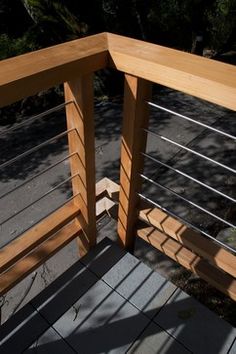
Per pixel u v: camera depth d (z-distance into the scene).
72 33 7.32
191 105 7.35
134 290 1.68
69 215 1.69
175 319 1.58
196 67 1.00
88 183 1.55
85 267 1.76
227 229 4.34
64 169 5.86
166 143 6.27
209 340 1.51
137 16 7.66
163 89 7.88
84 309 1.62
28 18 7.95
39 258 1.66
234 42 9.41
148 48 1.11
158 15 7.93
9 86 0.91
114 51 1.11
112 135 6.64
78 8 7.04
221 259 1.60
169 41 8.50
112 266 1.77
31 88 0.97
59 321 1.58
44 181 5.64
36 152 6.29
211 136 6.43
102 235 4.46
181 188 5.30
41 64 0.99
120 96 7.70
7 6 7.70
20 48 7.32
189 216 4.80
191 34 8.57
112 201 1.97
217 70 0.99
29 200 5.30
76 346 1.51
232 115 7.00
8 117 7.18
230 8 8.61
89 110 1.30
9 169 5.98
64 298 1.65
